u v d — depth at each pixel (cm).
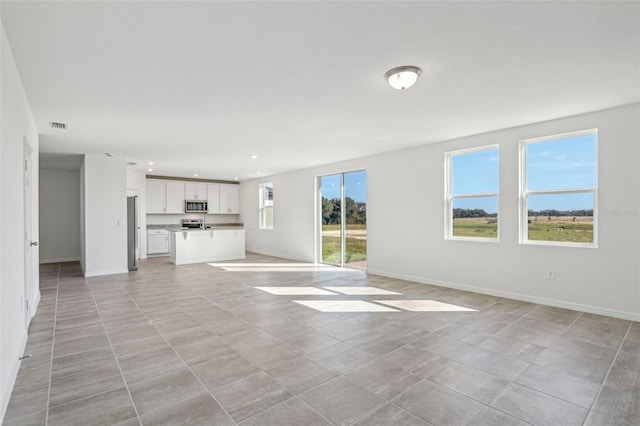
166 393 218
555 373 243
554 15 197
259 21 201
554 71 274
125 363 261
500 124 429
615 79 290
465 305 421
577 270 394
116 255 648
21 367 255
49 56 241
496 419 190
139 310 404
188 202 991
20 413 197
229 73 275
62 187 823
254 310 403
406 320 363
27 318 325
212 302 440
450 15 196
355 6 187
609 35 219
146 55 243
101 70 265
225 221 1106
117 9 187
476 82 296
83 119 393
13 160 242
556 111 377
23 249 288
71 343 302
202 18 197
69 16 193
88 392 220
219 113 378
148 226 933
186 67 263
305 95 326
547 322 353
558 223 415
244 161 706
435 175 537
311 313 390
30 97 318
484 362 261
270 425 185
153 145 544
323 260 790
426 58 251
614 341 300
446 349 286
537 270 427
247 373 244
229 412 197
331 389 222
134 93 314
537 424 185
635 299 355
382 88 309
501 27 210
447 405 203
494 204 478
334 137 495
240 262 812
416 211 565
